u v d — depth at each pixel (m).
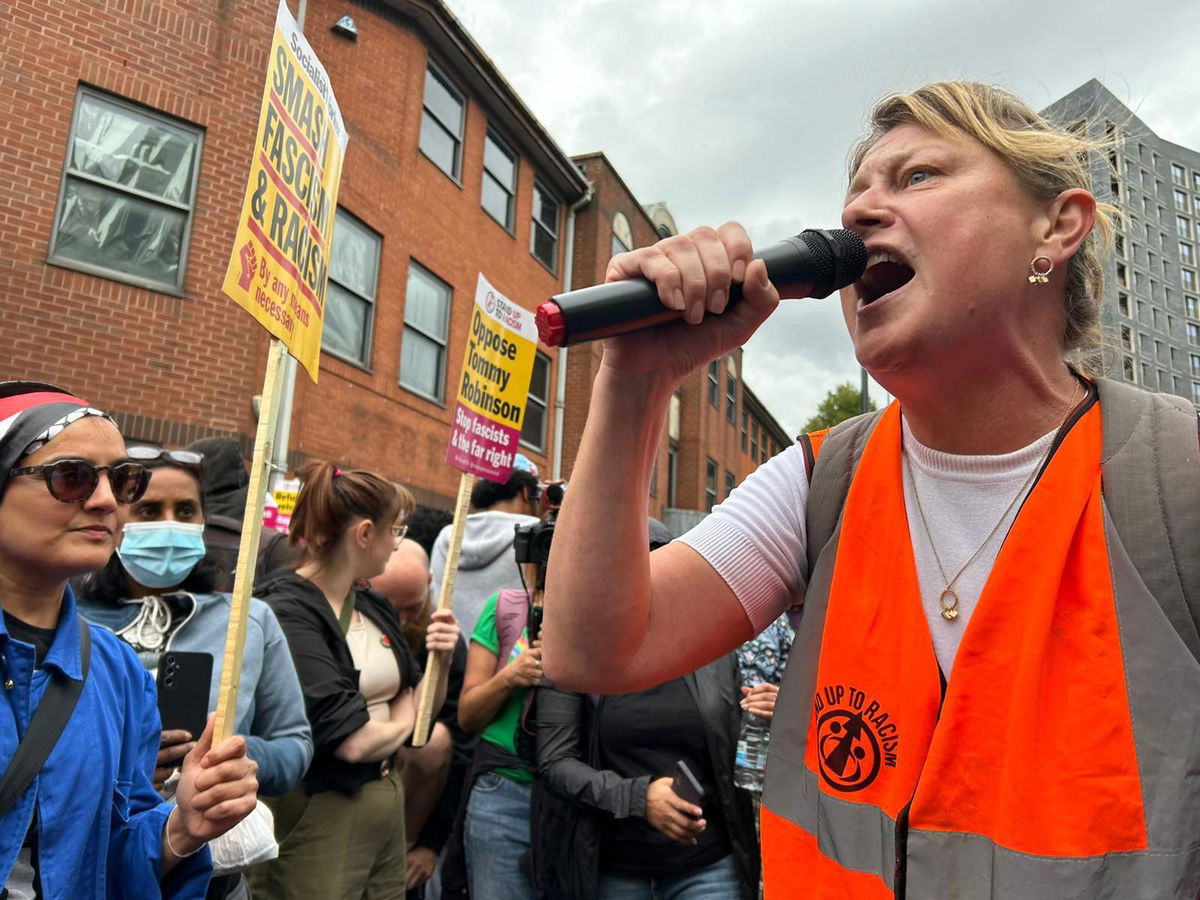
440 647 3.17
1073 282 1.09
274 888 2.47
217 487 3.71
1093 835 0.79
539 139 12.83
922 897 0.86
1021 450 1.00
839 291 1.12
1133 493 0.89
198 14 7.40
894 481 1.06
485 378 4.18
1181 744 0.80
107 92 6.89
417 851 3.65
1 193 6.29
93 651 1.62
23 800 1.38
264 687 2.35
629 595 1.05
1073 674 0.85
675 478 19.58
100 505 1.55
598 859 2.49
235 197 7.43
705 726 2.56
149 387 6.77
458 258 10.89
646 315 0.89
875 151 1.08
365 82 9.41
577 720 2.67
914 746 0.93
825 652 1.04
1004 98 1.05
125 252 6.88
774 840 1.05
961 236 0.95
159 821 1.63
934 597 1.00
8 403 1.60
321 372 8.35
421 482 9.83
